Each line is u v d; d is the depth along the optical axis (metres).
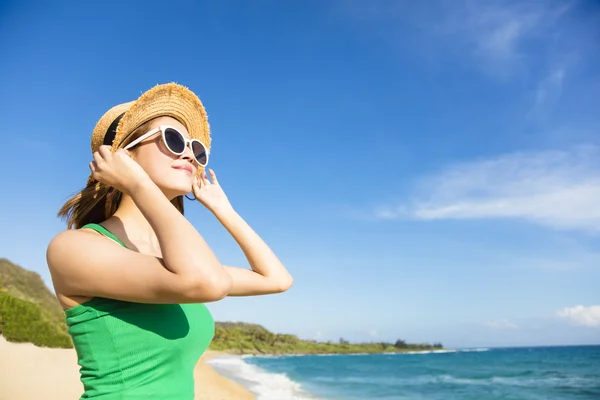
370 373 45.88
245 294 2.11
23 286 43.81
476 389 29.98
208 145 2.09
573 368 51.28
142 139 1.77
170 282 1.35
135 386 1.49
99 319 1.49
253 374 32.88
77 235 1.50
